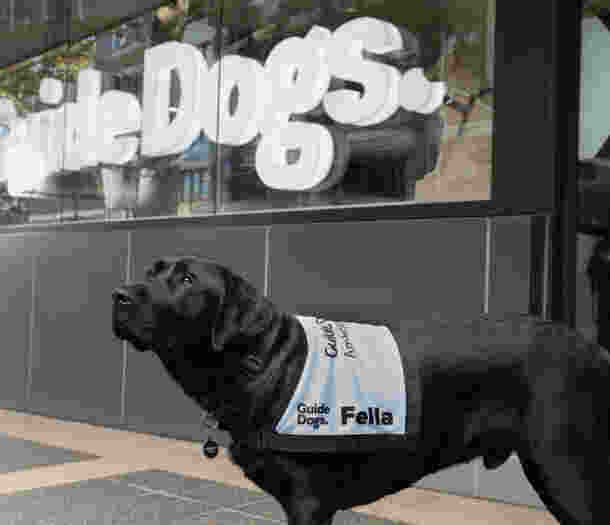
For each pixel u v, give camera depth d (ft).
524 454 8.05
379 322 9.02
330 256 18.97
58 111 29.04
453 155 17.42
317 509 7.95
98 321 24.85
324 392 7.87
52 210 28.76
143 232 23.80
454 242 16.72
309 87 20.85
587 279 15.67
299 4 21.52
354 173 19.51
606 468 7.97
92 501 15.01
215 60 23.71
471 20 17.49
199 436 21.45
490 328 8.47
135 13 26.35
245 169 22.38
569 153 15.62
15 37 29.73
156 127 25.18
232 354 7.80
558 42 15.61
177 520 13.79
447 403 8.14
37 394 26.81
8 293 28.48
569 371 8.09
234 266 21.16
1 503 14.69
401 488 8.38
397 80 18.81
